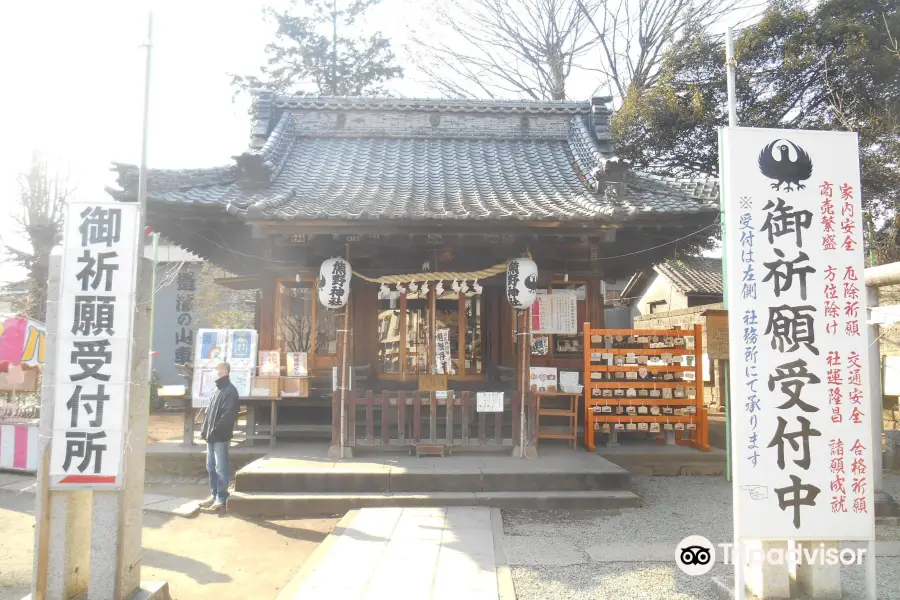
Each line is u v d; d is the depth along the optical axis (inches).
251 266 451.8
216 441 289.6
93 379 170.2
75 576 173.8
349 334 349.4
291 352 382.3
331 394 400.5
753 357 174.9
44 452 168.9
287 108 507.5
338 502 284.4
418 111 513.3
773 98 597.3
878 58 523.8
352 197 371.2
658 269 885.8
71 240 174.1
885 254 560.1
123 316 172.9
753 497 170.9
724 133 182.2
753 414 173.3
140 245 178.4
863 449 173.0
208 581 209.8
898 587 192.9
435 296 404.5
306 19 959.0
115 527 169.0
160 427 526.9
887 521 264.8
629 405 373.7
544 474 298.4
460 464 316.8
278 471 296.7
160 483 343.3
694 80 638.5
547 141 510.0
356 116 512.1
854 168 181.3
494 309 410.9
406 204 348.2
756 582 180.5
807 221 178.9
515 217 329.4
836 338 175.6
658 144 654.5
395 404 341.7
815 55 565.9
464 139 509.4
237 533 259.8
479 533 241.9
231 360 368.8
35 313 677.9
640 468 361.4
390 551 220.5
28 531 262.2
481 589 186.5
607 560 215.6
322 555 216.1
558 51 803.4
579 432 396.5
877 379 276.1
